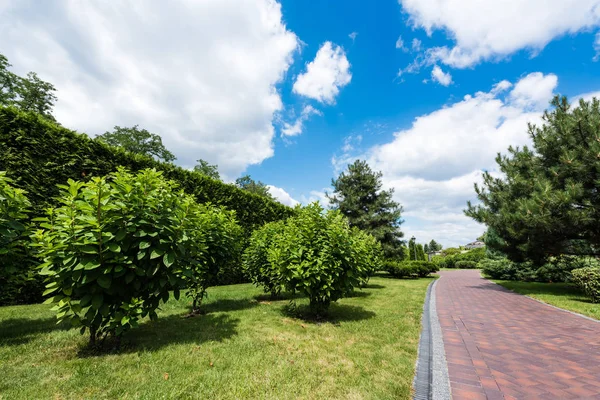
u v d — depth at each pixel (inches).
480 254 1486.2
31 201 223.0
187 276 137.3
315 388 92.9
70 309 115.3
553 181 362.0
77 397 81.7
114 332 125.6
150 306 132.9
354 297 322.7
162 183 140.3
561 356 135.3
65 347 124.6
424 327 186.7
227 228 225.8
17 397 80.1
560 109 379.9
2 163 212.7
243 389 89.9
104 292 116.6
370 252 356.5
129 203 122.5
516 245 430.6
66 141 252.1
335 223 212.4
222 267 227.1
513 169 436.5
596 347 150.3
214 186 413.4
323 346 138.6
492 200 462.0
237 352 124.5
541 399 91.5
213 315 200.2
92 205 115.0
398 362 119.1
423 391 94.7
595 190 332.5
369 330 172.1
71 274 109.3
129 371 100.7
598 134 309.7
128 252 121.0
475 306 288.0
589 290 304.3
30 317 173.0
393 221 743.1
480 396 92.7
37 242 120.9
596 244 370.3
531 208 339.6
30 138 227.3
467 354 137.3
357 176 770.8
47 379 92.7
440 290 434.3
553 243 383.2
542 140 383.9
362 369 110.4
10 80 715.4
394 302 287.9
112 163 286.4
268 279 271.0
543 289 423.8
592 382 105.4
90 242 106.3
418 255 1489.9
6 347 121.7
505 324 205.9
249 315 201.9
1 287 148.6
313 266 192.5
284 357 120.7
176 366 106.9
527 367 120.6
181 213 135.9
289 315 211.0
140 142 1087.6
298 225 228.5
